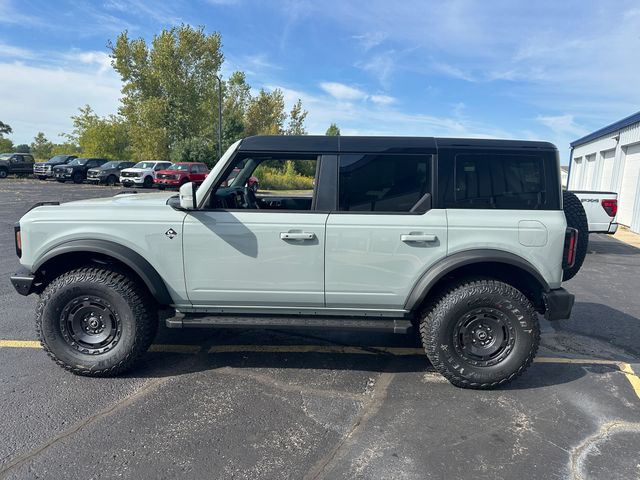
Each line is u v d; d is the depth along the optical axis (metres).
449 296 3.51
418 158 3.57
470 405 3.36
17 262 7.61
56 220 3.59
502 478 2.55
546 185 3.55
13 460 2.61
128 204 3.77
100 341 3.64
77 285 3.52
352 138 3.64
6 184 27.52
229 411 3.20
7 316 5.05
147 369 3.85
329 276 3.56
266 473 2.55
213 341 4.52
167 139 44.53
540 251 3.50
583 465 2.67
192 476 2.51
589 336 4.86
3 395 3.35
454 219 3.50
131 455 2.68
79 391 3.43
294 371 3.87
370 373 3.87
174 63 44.09
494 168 3.55
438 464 2.66
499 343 3.55
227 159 3.60
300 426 3.03
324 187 3.58
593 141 20.05
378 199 3.57
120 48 43.59
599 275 7.84
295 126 59.72
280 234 3.51
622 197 16.06
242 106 57.22
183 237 3.54
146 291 3.71
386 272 3.54
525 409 3.31
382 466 2.63
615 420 3.17
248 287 3.60
